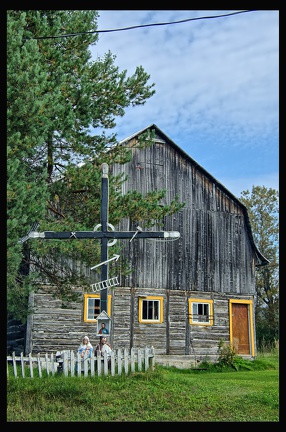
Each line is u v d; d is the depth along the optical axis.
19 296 16.94
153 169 25.84
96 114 18.48
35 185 15.08
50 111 15.52
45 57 17.25
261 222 51.31
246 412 13.07
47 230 16.67
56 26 17.16
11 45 14.52
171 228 25.73
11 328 24.06
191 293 25.70
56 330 22.77
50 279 19.06
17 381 14.30
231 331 26.23
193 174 26.77
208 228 26.64
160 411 12.98
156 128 26.19
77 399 13.51
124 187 24.94
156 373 15.88
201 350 25.38
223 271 26.66
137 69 20.20
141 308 24.53
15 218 13.80
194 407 13.29
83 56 18.70
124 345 23.89
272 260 49.88
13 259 13.82
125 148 20.20
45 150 18.11
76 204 19.09
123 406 13.16
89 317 23.53
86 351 16.73
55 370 15.93
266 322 47.62
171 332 24.95
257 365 25.11
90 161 18.66
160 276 25.17
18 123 14.50
